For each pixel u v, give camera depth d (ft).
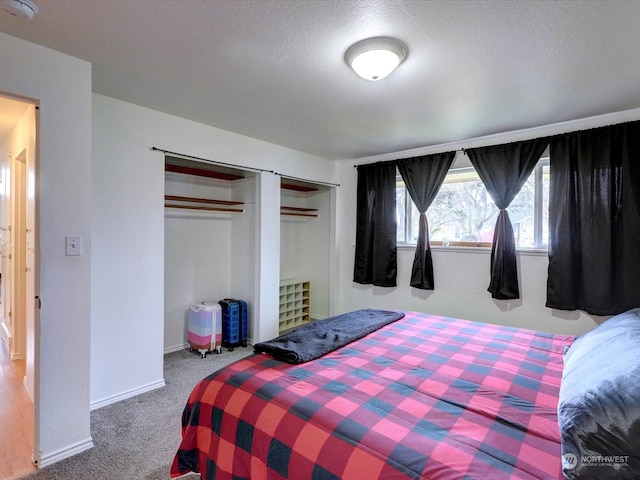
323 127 10.21
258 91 7.68
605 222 8.73
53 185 6.01
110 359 8.19
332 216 15.11
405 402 4.22
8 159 11.43
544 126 9.93
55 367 6.06
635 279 8.36
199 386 5.12
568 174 9.30
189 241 12.38
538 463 3.14
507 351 6.12
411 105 8.44
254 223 12.41
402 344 6.47
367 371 5.15
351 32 5.42
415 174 12.39
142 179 8.71
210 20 5.14
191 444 4.85
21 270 10.34
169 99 8.18
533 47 5.81
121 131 8.30
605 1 4.62
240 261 13.12
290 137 11.28
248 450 4.11
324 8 4.83
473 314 11.29
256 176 11.96
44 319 5.93
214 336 11.50
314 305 16.21
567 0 4.61
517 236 10.62
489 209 11.19
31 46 5.76
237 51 6.02
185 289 12.27
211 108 8.73
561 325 9.66
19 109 8.29
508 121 9.55
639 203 8.34
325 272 15.71
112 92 7.79
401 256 13.02
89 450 6.38
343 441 3.54
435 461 3.15
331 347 6.06
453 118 9.36
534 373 5.16
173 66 6.57
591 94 7.74
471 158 11.12
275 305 12.67
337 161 14.89
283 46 5.85
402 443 3.40
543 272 10.00
